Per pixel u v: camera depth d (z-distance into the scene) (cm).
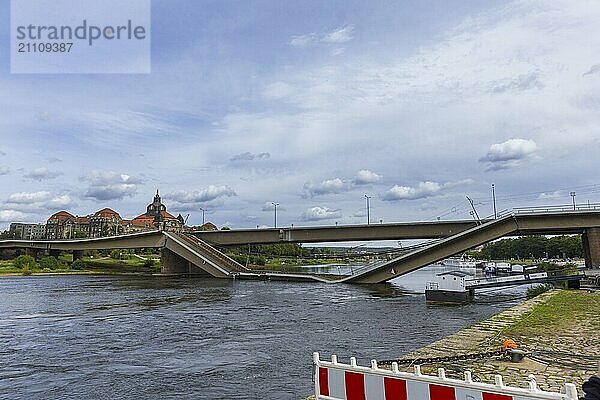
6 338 3006
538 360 1588
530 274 6006
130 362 2289
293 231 9119
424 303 5094
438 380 708
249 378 1952
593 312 2905
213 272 9225
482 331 2275
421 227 8025
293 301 5338
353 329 3306
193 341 2853
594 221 6225
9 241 13538
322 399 821
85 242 12188
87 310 4566
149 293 6450
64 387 1859
